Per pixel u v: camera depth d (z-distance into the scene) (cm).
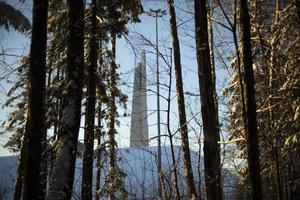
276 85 1692
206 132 1139
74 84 1012
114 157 1766
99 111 1798
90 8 1478
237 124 1570
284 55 1661
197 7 1211
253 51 1616
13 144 1764
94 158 1781
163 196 1078
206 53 1191
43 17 907
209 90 1169
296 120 1630
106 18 1519
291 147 1634
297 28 1650
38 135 871
